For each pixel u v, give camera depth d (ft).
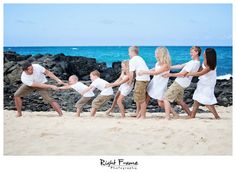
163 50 26.48
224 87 46.24
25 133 21.56
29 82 27.25
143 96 26.71
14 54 60.54
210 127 22.86
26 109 37.70
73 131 21.90
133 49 27.32
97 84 28.58
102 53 155.74
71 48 167.02
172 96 26.11
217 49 137.28
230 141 19.94
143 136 20.76
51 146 19.07
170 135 20.94
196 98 26.84
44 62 53.93
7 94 42.06
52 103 28.78
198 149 18.76
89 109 37.91
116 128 22.25
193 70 26.27
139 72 26.25
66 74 53.11
